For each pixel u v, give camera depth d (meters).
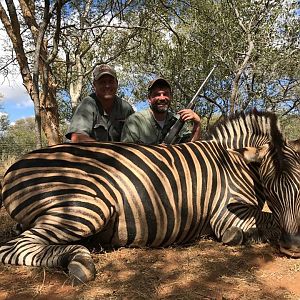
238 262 2.79
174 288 2.35
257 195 3.38
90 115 4.19
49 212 2.66
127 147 3.06
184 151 3.25
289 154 3.01
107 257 2.80
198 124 4.20
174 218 3.00
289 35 13.34
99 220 2.69
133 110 4.71
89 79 14.23
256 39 12.96
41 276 2.44
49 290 2.30
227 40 13.38
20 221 2.78
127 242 2.95
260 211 3.30
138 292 2.26
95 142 3.08
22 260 2.50
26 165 2.86
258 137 3.50
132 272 2.56
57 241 2.60
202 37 14.06
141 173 2.94
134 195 2.86
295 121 16.16
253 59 13.23
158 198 2.94
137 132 4.17
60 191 2.72
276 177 2.93
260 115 3.52
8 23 7.14
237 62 13.28
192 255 2.92
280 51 13.07
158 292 2.28
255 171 3.39
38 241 2.55
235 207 3.23
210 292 2.31
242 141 3.57
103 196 2.76
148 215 2.90
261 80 13.70
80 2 11.41
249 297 2.25
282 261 2.83
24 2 8.48
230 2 12.93
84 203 2.68
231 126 3.67
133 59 15.45
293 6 13.17
